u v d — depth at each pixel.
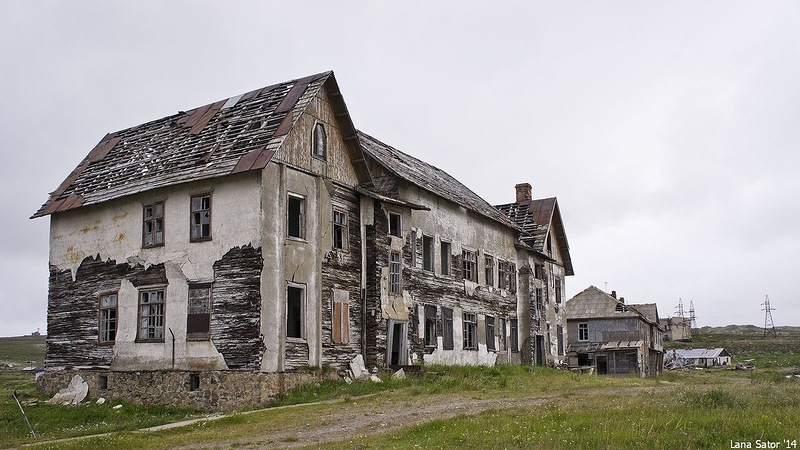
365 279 30.14
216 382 25.09
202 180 26.67
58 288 30.81
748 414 15.51
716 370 76.19
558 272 52.22
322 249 27.77
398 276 32.50
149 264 27.78
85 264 30.03
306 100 27.48
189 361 25.91
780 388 22.42
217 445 16.45
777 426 14.04
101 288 29.27
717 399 17.80
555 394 24.98
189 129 30.50
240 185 25.84
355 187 30.06
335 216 29.00
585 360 61.44
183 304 26.47
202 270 26.19
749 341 131.00
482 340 39.72
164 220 27.64
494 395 24.72
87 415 25.38
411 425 17.36
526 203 51.94
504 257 43.78
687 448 12.44
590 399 21.73
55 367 30.27
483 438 14.20
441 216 37.03
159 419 23.19
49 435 20.59
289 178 26.62
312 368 26.42
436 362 34.78
